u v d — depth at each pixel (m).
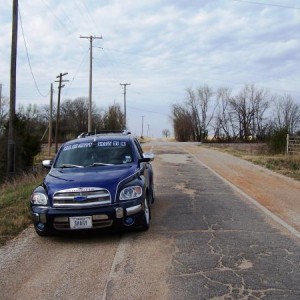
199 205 10.62
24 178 20.56
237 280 5.34
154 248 6.76
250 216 9.25
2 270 5.92
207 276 5.49
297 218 9.08
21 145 28.41
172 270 5.73
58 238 7.52
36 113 89.69
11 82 24.06
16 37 24.09
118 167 8.10
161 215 9.32
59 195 7.11
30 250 6.85
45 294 5.06
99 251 6.70
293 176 17.84
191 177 17.25
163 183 15.23
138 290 5.09
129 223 7.24
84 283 5.36
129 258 6.29
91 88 50.50
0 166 25.84
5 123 30.50
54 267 6.00
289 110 96.12
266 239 7.28
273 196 12.26
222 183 15.30
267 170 20.75
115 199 7.12
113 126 76.25
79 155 8.61
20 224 8.45
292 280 5.33
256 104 97.94
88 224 7.01
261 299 4.76
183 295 4.91
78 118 98.56
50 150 50.31
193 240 7.20
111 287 5.20
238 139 98.44
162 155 32.69
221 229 8.00
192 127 107.31
